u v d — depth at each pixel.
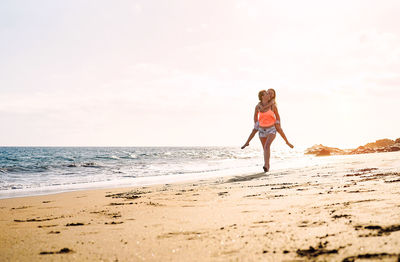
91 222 2.79
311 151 30.34
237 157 29.27
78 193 5.82
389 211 2.18
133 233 2.21
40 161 24.52
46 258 1.71
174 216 2.81
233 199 3.61
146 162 21.33
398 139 25.05
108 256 1.69
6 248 1.95
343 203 2.67
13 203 4.61
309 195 3.39
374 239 1.58
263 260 1.45
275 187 4.49
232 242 1.79
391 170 5.61
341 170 6.49
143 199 4.20
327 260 1.37
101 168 15.90
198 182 6.78
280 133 8.02
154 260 1.58
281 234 1.87
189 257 1.59
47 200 4.87
